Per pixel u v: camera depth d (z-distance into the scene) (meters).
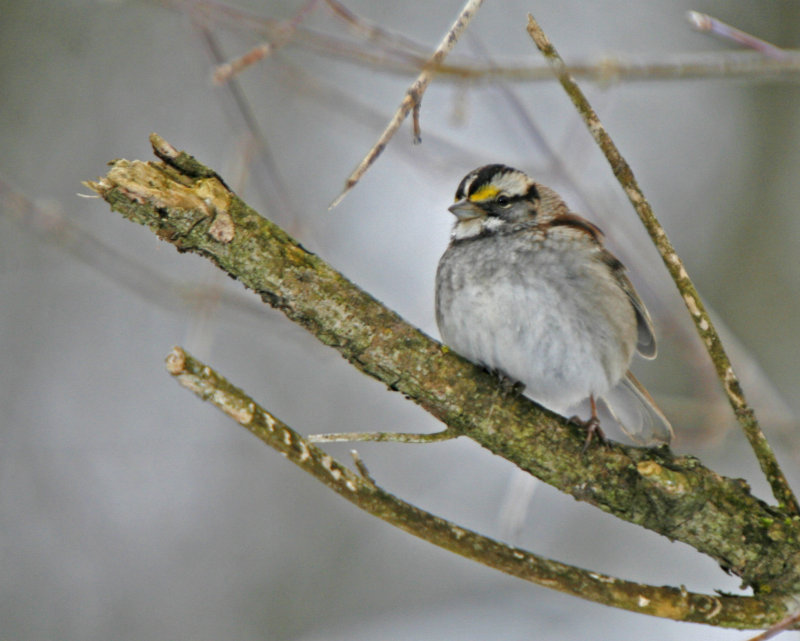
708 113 14.49
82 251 9.66
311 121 13.74
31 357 12.99
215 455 12.81
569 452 5.71
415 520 5.32
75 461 12.61
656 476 5.48
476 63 7.48
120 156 13.80
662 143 14.43
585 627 10.37
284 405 12.69
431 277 12.81
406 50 7.23
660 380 12.06
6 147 13.70
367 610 11.84
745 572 5.59
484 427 5.71
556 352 6.96
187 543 12.28
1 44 14.09
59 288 13.25
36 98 13.99
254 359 12.90
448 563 11.97
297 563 12.19
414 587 11.88
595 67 7.48
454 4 14.45
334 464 5.18
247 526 12.41
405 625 11.27
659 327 9.30
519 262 7.05
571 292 6.98
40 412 12.83
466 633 10.70
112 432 12.84
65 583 11.89
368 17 14.35
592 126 5.35
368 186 13.52
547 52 5.27
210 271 8.73
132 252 13.03
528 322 6.95
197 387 4.91
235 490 12.59
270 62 9.37
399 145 9.38
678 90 14.55
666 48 14.36
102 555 12.09
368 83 13.43
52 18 14.27
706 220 13.95
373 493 5.27
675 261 5.50
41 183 13.51
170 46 14.32
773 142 14.14
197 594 11.97
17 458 12.54
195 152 13.88
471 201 7.58
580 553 11.56
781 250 13.59
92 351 13.13
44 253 13.19
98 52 14.27
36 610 11.72
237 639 11.74
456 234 7.61
